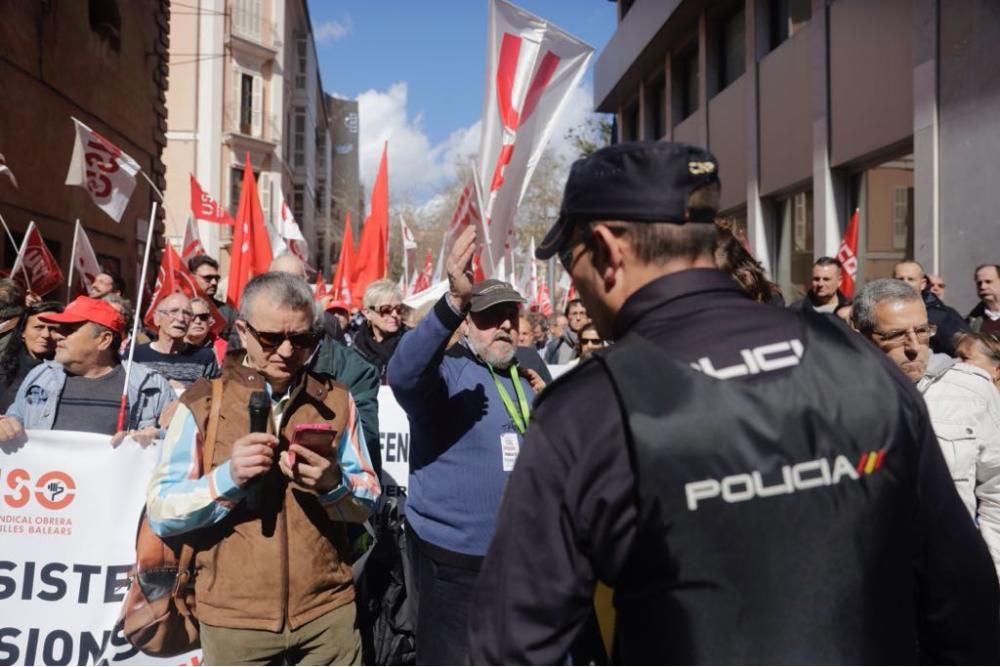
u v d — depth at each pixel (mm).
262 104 37750
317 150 65125
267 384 3092
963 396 3609
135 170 7609
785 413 1445
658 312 1575
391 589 3805
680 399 1441
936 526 1555
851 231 8406
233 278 8711
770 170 15461
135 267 16469
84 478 3488
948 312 6684
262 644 2895
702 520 1393
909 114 10688
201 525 2846
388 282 6789
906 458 1498
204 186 34719
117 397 4273
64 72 13031
